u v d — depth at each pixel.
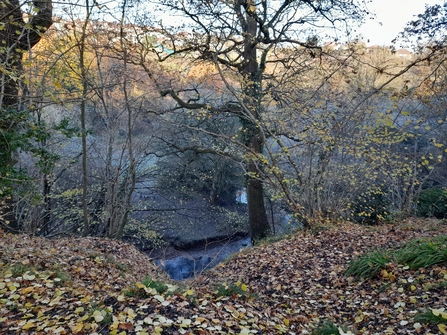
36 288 4.26
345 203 10.31
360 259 5.73
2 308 3.68
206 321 3.46
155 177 16.27
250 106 10.12
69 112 12.48
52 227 14.82
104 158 13.59
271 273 6.68
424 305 3.99
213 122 14.17
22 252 5.83
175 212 18.17
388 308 4.25
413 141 12.11
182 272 14.61
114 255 8.02
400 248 5.80
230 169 18.70
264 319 4.02
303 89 10.59
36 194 8.34
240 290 4.79
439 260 4.73
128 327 3.21
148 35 10.39
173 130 14.30
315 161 10.30
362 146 8.84
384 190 12.47
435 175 13.45
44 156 7.30
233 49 11.98
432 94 9.87
